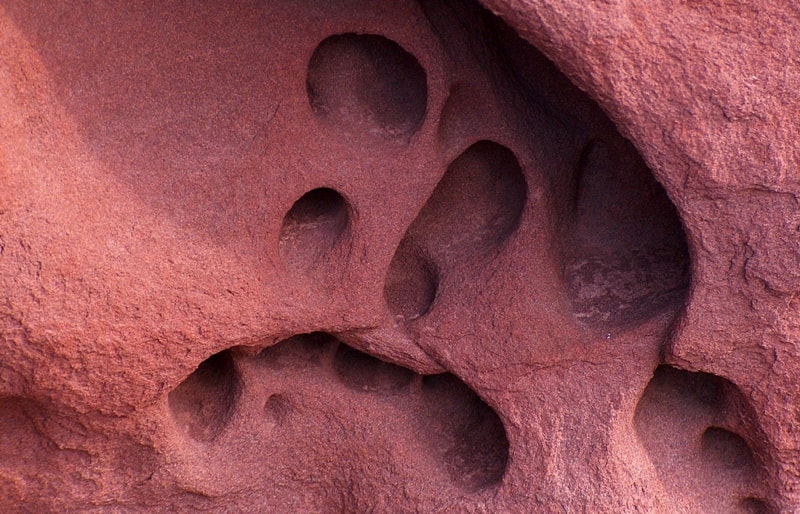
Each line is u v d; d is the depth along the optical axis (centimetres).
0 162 138
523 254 161
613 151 162
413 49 152
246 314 154
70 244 142
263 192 152
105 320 145
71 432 153
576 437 161
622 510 160
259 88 150
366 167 155
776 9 143
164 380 152
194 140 149
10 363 143
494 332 162
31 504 157
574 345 161
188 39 147
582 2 139
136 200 147
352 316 161
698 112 144
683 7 142
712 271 152
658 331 159
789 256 149
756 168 146
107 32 145
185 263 149
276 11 148
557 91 159
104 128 146
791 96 144
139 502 162
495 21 156
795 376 156
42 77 142
